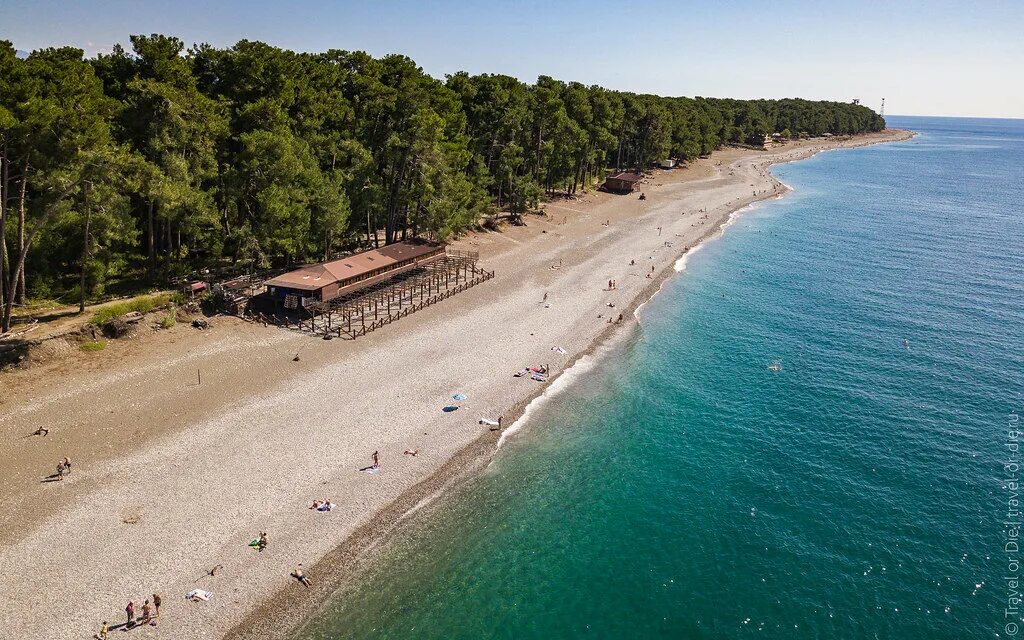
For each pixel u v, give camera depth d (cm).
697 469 4744
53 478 4075
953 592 3578
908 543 3966
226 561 3528
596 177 17288
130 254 7281
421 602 3428
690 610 3475
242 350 6081
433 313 7388
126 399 5053
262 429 4800
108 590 3275
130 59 7225
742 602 3531
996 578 3662
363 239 10181
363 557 3678
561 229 11988
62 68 6256
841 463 4819
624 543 3966
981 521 4153
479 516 4122
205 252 8138
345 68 9725
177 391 5241
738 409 5641
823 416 5509
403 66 9706
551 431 5172
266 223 7194
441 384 5706
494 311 7562
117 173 5984
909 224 13875
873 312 8119
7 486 3969
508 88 12812
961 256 11044
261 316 6712
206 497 4009
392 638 3200
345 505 4059
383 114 9275
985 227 13575
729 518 4206
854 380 6194
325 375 5716
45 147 5450
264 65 7894
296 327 6700
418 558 3725
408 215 9519
